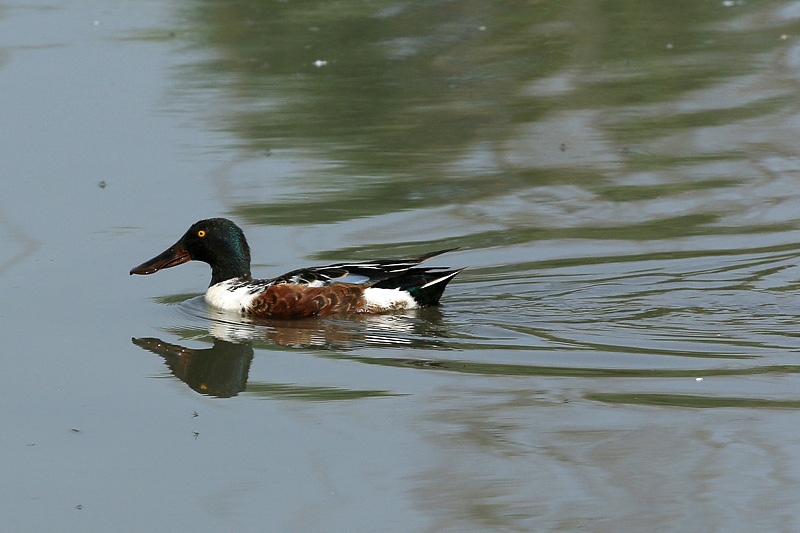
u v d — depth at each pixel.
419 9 28.27
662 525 7.97
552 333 12.34
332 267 13.70
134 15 28.28
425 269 13.63
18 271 14.36
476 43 25.89
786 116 20.62
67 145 19.31
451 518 8.16
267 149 19.25
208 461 9.22
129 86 22.75
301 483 8.78
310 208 16.61
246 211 16.42
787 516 8.05
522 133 20.16
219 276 14.00
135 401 10.59
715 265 14.48
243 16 27.83
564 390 10.49
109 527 8.21
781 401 10.09
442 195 17.20
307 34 26.53
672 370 11.00
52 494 8.72
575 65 24.34
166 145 19.42
